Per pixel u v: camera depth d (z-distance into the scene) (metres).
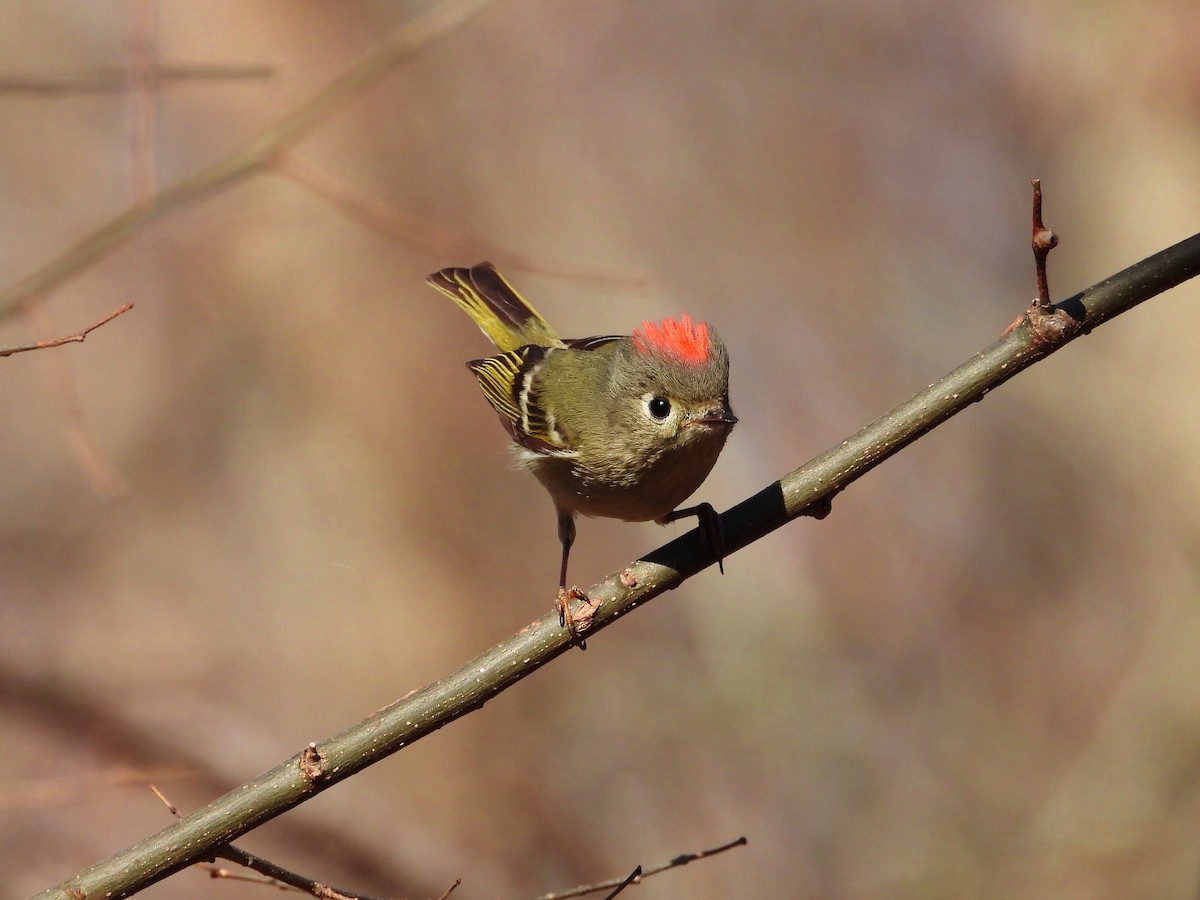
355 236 14.66
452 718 5.25
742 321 14.36
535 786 12.56
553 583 13.70
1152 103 13.59
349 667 13.24
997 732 12.74
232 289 14.48
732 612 13.39
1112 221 13.67
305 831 11.39
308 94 14.53
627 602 5.44
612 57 15.18
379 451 14.11
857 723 12.84
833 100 14.84
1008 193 14.34
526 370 7.67
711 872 12.20
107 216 13.95
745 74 14.99
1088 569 13.43
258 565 13.70
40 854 11.16
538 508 14.02
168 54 14.75
